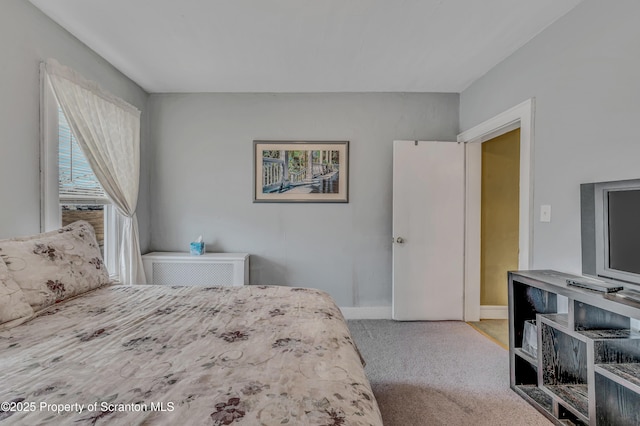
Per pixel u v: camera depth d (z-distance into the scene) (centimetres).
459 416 166
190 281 291
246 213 317
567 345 167
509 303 191
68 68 200
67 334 113
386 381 200
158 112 313
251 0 176
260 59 246
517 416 166
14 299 125
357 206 319
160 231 316
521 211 217
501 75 247
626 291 139
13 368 88
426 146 306
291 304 151
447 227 309
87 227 188
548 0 173
